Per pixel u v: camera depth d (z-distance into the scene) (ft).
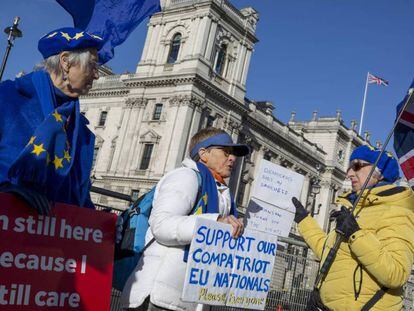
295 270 28.71
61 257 9.90
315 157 195.93
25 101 10.04
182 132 135.03
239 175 154.20
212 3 140.77
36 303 9.49
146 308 10.62
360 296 11.46
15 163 8.88
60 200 10.50
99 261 10.36
